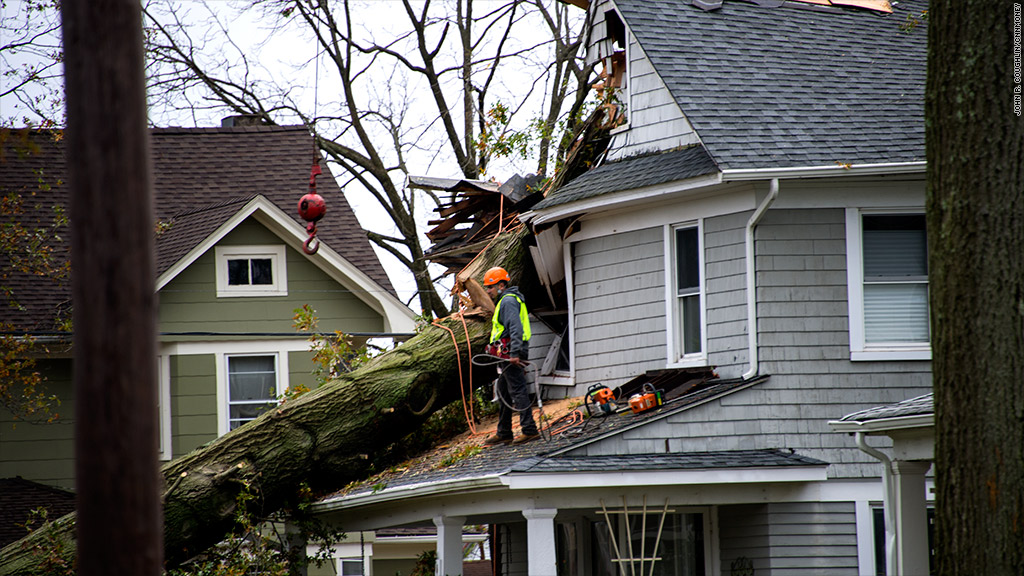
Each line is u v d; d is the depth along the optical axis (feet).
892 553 147.13
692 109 183.73
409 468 195.21
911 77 201.67
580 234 204.23
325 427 190.29
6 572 171.63
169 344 257.96
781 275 175.42
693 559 181.68
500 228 222.69
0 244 240.32
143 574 61.21
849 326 175.42
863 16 221.87
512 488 159.43
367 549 307.17
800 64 201.67
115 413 61.05
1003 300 90.07
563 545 218.18
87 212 61.72
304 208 176.04
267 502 190.80
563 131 251.39
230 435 187.62
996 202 91.04
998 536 88.12
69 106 62.54
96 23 62.39
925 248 178.19
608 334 197.77
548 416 194.49
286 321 263.08
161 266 258.57
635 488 165.07
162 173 295.69
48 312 258.78
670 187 181.78
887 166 171.73
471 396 206.18
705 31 205.26
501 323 184.14
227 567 183.32
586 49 226.17
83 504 61.11
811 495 169.78
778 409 173.06
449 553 179.73
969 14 93.30
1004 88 91.81
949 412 91.71
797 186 176.76
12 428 261.03
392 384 194.90
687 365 183.62
